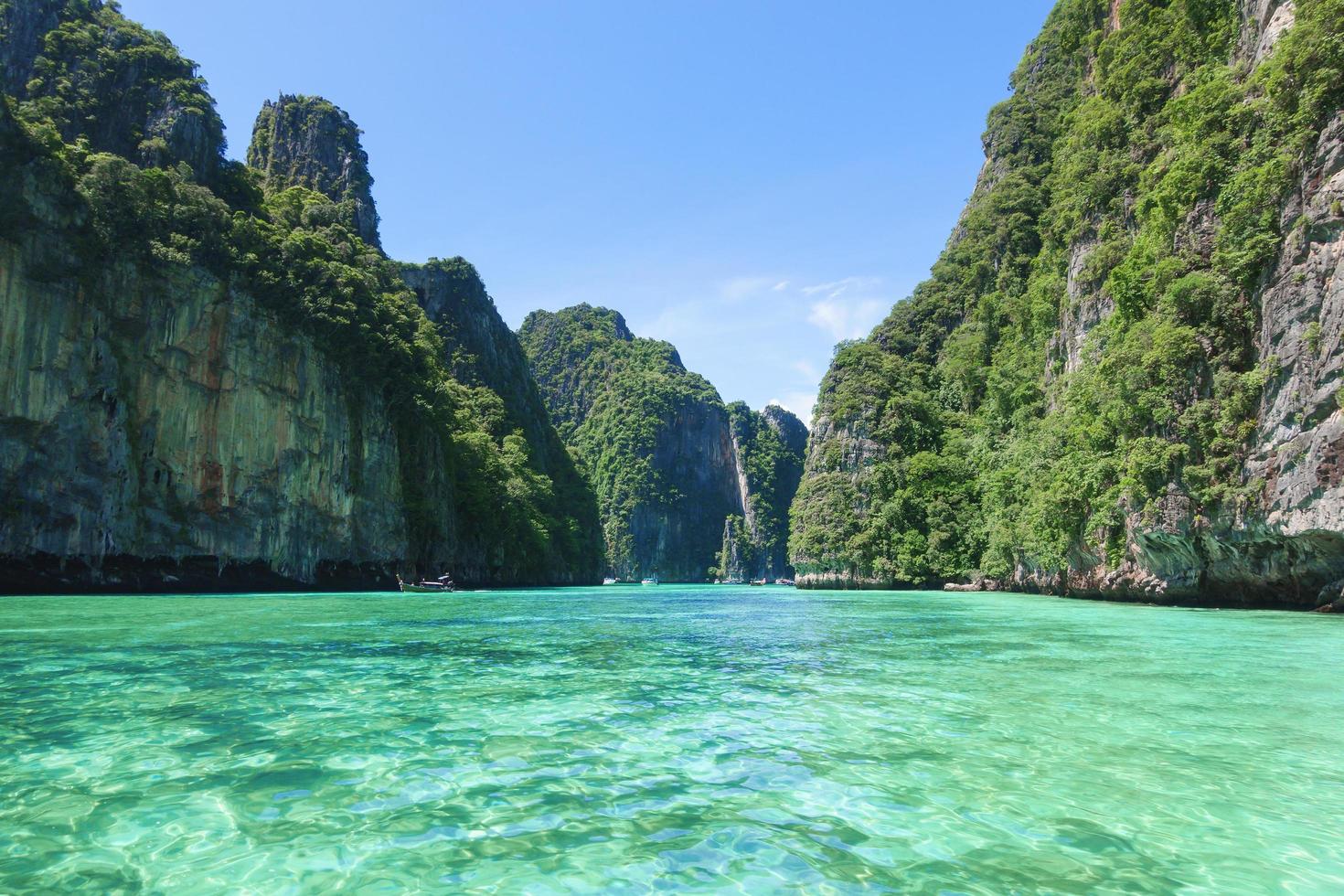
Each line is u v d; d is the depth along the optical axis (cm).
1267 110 3253
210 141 6862
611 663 1670
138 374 5256
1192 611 3166
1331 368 2634
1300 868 594
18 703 1159
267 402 5981
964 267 9856
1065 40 7244
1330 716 1100
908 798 746
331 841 638
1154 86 4888
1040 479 5088
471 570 8850
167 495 5362
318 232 8031
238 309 5816
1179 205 3706
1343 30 2819
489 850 622
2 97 4681
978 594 5784
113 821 678
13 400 4534
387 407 7300
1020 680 1412
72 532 4734
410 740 956
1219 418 3219
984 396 8181
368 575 6850
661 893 546
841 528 8688
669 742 949
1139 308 3962
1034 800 743
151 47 6825
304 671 1499
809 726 1038
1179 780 804
